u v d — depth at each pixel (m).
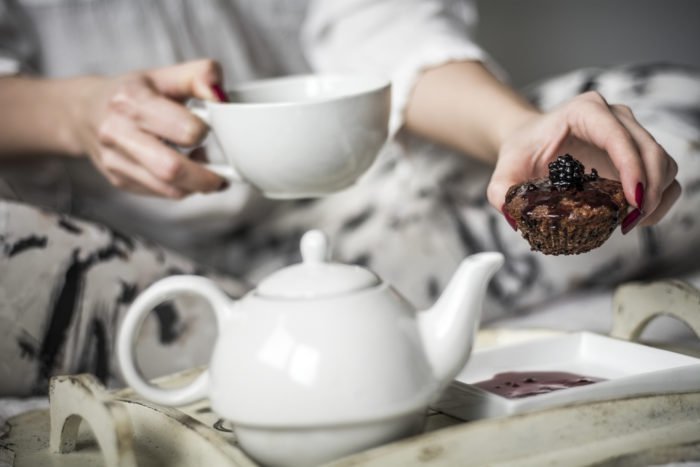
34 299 1.16
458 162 1.56
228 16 1.81
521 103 1.34
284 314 0.84
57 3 1.66
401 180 1.55
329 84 1.11
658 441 0.87
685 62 2.67
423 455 0.83
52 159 1.55
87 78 1.37
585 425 0.87
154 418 0.91
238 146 1.01
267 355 0.84
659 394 0.90
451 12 1.76
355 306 0.85
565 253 0.92
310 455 0.84
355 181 1.05
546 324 1.35
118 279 1.21
